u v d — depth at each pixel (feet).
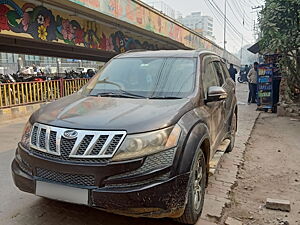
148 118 8.98
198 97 11.42
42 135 9.15
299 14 26.96
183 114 9.80
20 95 32.91
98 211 10.98
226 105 16.60
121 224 10.16
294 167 16.83
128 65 13.64
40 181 8.97
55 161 8.58
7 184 13.48
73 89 41.06
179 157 8.77
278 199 12.63
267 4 30.14
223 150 15.40
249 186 14.23
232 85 19.36
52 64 106.73
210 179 14.62
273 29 28.94
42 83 35.76
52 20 33.09
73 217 10.61
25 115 32.73
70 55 50.31
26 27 29.78
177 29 58.75
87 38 39.47
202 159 10.56
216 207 11.58
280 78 36.22
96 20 38.19
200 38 79.20
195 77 12.26
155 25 47.42
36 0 29.37
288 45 29.55
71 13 34.42
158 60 13.48
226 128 16.88
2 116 29.89
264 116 34.04
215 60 16.47
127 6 38.27
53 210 11.08
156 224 10.11
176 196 8.61
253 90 45.21
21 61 86.38
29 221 10.36
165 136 8.74
